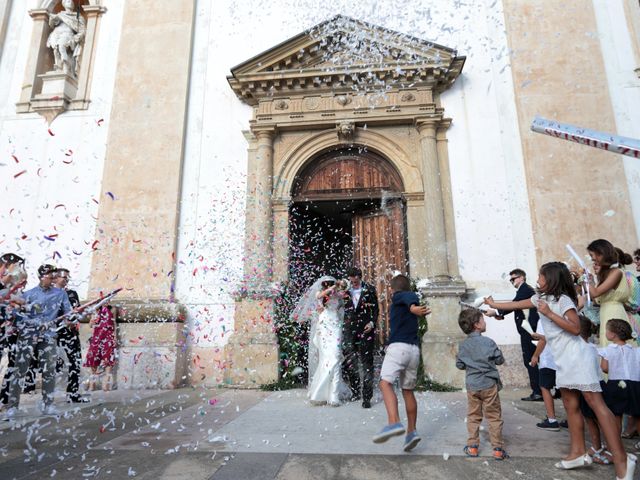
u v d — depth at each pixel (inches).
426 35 305.6
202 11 337.7
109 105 323.3
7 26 358.9
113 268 282.2
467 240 271.3
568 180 270.1
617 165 269.0
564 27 299.7
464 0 314.7
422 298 254.1
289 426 143.5
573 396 100.3
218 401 197.9
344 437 128.2
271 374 245.6
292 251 291.4
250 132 301.3
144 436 129.7
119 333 260.5
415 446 113.0
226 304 273.0
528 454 109.7
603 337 132.5
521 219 271.9
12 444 122.1
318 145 298.2
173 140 302.2
